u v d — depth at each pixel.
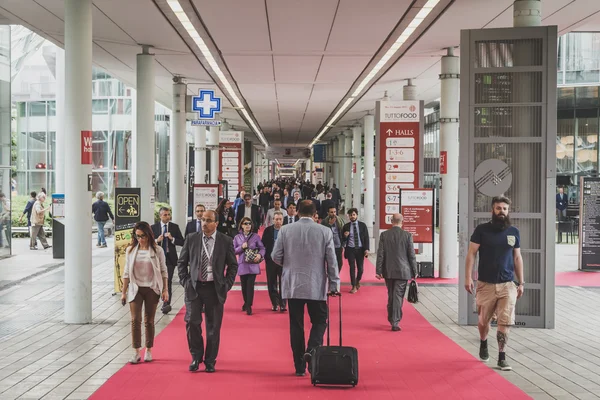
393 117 18.05
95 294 13.73
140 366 7.87
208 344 7.58
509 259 7.85
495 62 10.61
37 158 38.69
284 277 7.25
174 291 14.12
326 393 6.72
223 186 27.12
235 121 39.16
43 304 12.59
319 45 16.06
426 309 12.12
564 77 30.23
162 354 8.52
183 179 21.77
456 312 11.85
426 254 21.33
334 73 20.55
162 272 8.13
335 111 32.88
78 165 10.86
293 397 6.57
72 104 10.81
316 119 37.72
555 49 10.47
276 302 11.84
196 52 17.06
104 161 38.12
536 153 10.55
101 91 38.03
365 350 8.80
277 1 11.89
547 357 8.45
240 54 17.33
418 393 6.75
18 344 9.19
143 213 16.42
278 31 14.48
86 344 9.18
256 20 13.44
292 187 42.91
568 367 7.92
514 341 9.48
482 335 8.16
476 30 10.58
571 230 24.73
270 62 18.56
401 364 8.02
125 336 9.75
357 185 40.97
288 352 8.60
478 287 7.99
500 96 10.59
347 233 13.95
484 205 10.61
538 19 10.97
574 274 16.84
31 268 17.69
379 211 18.14
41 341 9.39
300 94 25.89
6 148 20.72
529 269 10.53
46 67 38.69
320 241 7.19
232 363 8.00
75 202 10.83
